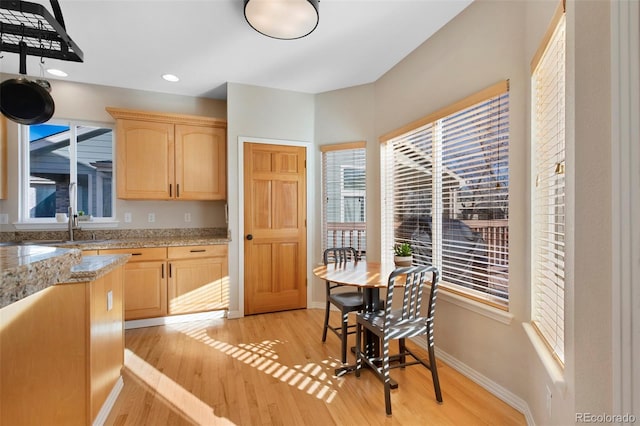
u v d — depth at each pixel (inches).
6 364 54.4
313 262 147.6
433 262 100.0
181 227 147.1
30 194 129.6
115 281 75.7
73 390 58.4
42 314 57.0
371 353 91.0
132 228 140.0
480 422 66.4
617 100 25.5
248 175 136.9
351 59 113.8
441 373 86.7
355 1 81.7
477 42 81.1
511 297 72.1
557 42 54.3
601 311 29.1
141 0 80.4
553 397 50.8
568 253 43.3
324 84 136.9
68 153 134.6
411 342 108.0
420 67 104.0
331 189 145.3
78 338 58.8
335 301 99.1
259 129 138.5
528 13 66.7
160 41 100.7
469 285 86.0
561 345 53.1
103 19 88.3
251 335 114.0
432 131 99.3
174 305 125.5
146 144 130.6
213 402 73.4
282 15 82.9
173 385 80.4
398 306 118.0
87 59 112.4
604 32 28.5
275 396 75.8
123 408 70.8
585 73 31.8
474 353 82.4
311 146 147.0
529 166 67.0
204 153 138.9
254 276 137.9
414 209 110.2
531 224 66.4
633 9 24.5
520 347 69.6
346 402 73.6
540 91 64.2
